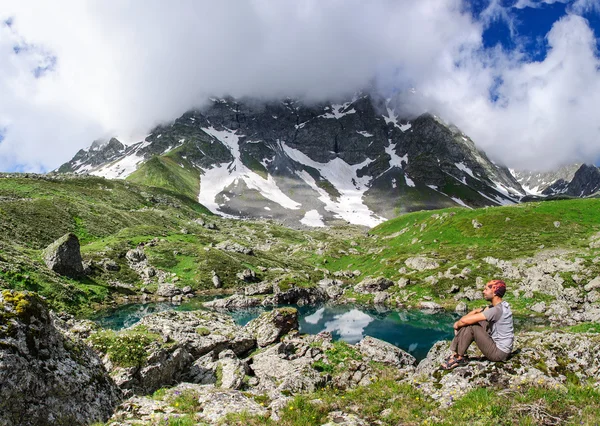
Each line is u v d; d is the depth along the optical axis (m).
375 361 34.50
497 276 92.88
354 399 12.95
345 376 29.19
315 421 11.25
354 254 166.25
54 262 79.44
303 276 128.25
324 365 31.30
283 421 11.15
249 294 103.81
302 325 74.88
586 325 36.56
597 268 80.62
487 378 12.02
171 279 105.19
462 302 83.81
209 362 28.97
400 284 101.44
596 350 15.12
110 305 78.06
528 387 11.15
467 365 12.90
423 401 11.81
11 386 11.45
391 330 68.56
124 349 23.38
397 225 198.25
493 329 12.68
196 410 13.20
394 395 12.81
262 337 40.72
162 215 198.62
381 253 149.12
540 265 89.62
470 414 9.84
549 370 12.96
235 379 25.20
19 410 11.48
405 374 26.14
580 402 9.99
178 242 134.38
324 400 13.00
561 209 137.25
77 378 14.20
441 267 106.12
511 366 12.45
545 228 126.25
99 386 15.25
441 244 135.38
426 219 167.62
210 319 45.12
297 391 24.55
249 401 14.07
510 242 120.56
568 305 71.75
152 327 33.03
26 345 12.73
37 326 13.62
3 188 143.38
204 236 165.75
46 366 13.15
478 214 147.00
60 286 72.31
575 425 8.80
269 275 125.12
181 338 32.75
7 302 13.24
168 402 14.16
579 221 127.56
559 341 17.92
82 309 70.56
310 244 194.50
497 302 12.89
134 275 101.81
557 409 9.73
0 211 105.06
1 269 64.25
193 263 117.19
